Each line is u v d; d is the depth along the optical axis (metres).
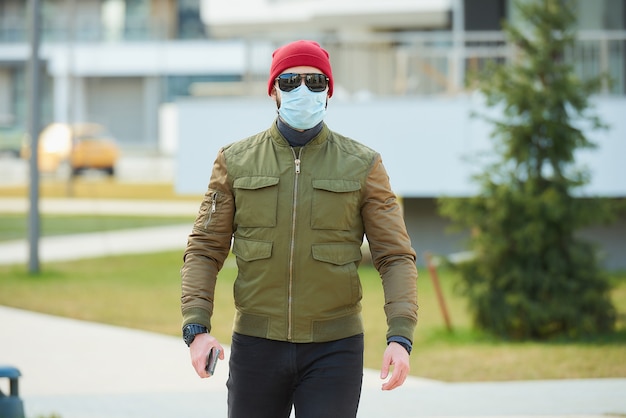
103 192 67.88
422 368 19.28
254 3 52.16
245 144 7.99
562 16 22.61
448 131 31.77
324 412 7.59
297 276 7.69
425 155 31.88
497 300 22.62
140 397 15.58
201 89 34.03
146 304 27.92
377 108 31.97
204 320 7.70
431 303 28.11
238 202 7.82
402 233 7.85
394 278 7.73
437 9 46.12
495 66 23.02
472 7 38.16
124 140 103.94
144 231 48.81
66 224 51.59
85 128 77.81
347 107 32.03
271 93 8.01
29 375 18.05
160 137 97.44
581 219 22.42
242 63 100.00
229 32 53.28
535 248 22.12
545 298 22.53
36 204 33.72
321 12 48.53
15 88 101.94
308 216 7.70
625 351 20.48
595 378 17.77
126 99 104.19
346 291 7.74
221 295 29.48
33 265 33.84
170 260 38.53
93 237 46.34
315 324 7.71
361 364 7.83
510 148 22.73
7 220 53.03
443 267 23.23
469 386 16.42
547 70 22.55
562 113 22.69
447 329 23.58
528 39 22.89
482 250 22.80
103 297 29.16
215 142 32.34
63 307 27.11
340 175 7.75
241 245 7.79
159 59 100.44
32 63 32.81
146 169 81.88
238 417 7.89
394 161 31.98
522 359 19.88
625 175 31.27
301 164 7.78
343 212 7.72
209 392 15.98
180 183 32.47
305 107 7.66
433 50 32.28
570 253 22.50
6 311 26.17
